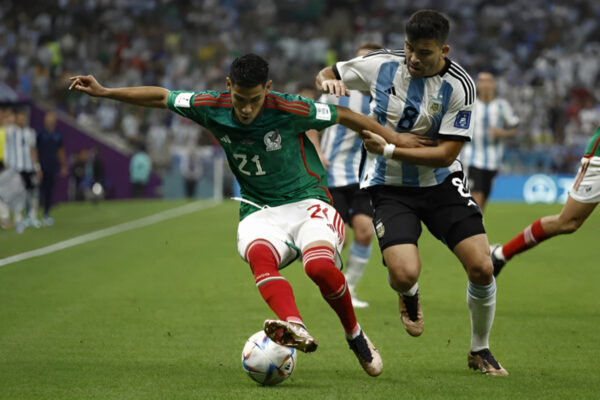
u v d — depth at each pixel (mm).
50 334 21797
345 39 107688
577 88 96312
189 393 15797
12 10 103062
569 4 110625
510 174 80625
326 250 16016
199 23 108500
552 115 89938
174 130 85812
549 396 15688
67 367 18062
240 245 16828
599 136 21109
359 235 26484
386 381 16969
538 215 60750
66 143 77938
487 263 17062
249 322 23547
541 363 18766
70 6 104875
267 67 15539
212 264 36250
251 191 17375
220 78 98438
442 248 43031
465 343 21031
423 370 18078
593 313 25219
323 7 111688
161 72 98438
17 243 44250
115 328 22625
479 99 42938
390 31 108688
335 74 18156
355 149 26469
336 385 16562
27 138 52688
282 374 16328
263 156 16719
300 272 34500
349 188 26531
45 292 28797
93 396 15578
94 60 99750
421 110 17469
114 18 105812
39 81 90062
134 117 87812
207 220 58062
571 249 42406
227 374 17516
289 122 16516
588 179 21141
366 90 18312
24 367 18031
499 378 17266
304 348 14531
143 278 32219
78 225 54875
